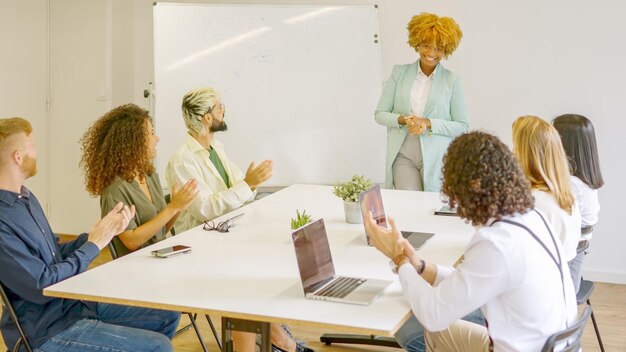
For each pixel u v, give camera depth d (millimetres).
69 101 5586
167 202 3254
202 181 3244
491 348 1721
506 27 4562
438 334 2100
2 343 3342
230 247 2488
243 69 4707
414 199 3420
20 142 2178
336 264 2232
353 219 2859
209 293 1937
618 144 4398
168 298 1893
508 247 1627
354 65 4734
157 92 4668
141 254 2395
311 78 4730
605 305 4051
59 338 2141
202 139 3381
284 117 4750
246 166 4770
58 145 5660
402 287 1772
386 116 4137
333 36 4723
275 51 4715
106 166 2639
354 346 3430
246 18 4699
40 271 2080
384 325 1654
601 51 4367
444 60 4734
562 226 2291
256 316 1753
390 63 4922
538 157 2320
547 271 1686
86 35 5461
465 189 1690
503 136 4680
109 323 2434
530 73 4551
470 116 4738
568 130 2811
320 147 4770
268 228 2801
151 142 2748
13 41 5547
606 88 4391
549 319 1678
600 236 4496
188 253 2402
